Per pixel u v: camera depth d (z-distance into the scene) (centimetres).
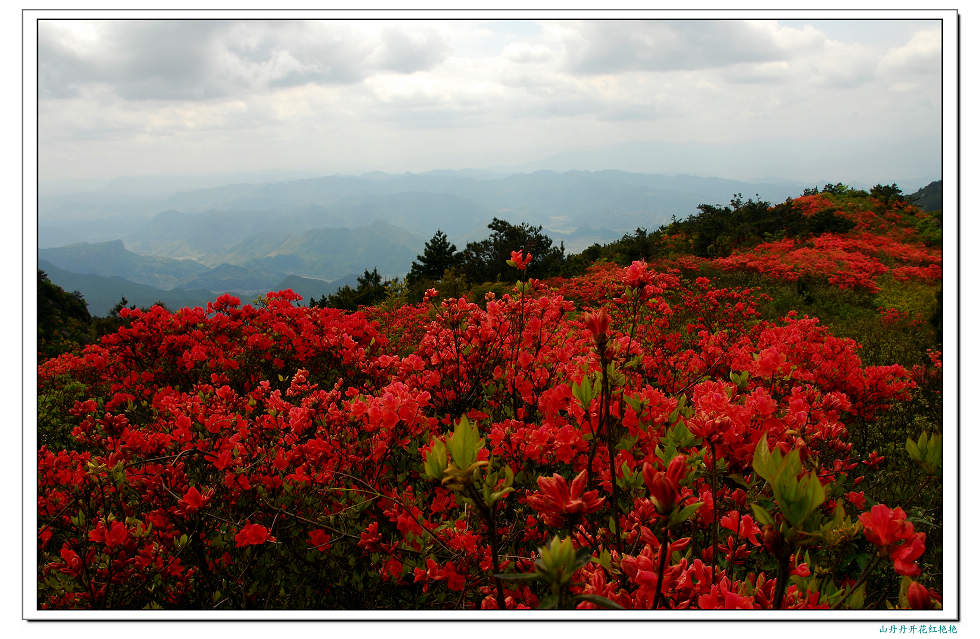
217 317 511
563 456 207
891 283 1440
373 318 795
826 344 416
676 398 217
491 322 348
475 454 100
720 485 182
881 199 2380
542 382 320
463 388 353
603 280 1059
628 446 189
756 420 165
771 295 1327
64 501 264
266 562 239
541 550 90
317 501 248
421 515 224
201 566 223
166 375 502
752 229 2281
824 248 1912
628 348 271
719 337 428
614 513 136
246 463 264
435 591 214
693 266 1577
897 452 327
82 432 292
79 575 216
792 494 89
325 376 485
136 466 272
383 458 256
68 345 1014
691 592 126
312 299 1044
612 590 132
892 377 394
